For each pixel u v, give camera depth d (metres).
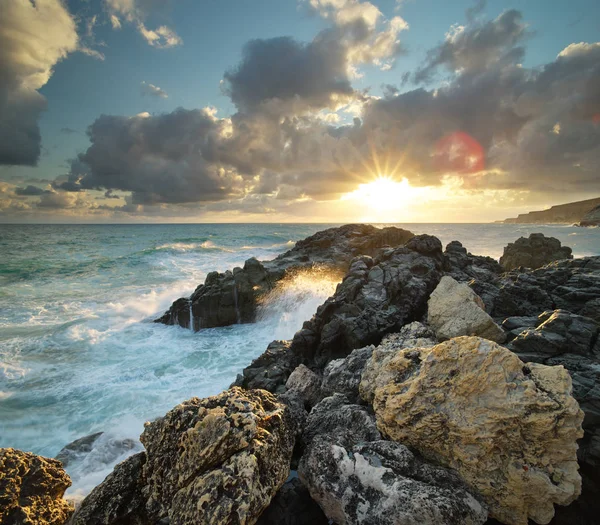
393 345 7.98
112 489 5.23
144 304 22.80
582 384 5.95
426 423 5.13
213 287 19.94
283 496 5.55
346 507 4.70
